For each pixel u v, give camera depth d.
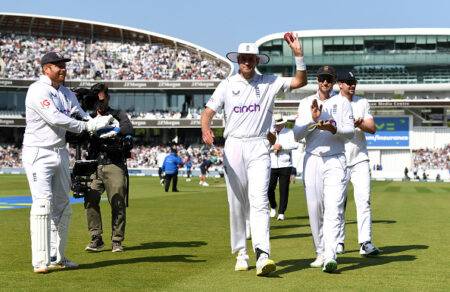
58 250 7.26
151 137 74.06
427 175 62.94
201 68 74.12
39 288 6.04
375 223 13.41
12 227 11.81
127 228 12.09
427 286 6.28
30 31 73.69
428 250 9.09
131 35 75.56
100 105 8.78
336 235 7.24
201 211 16.45
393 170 67.81
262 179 7.00
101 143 8.73
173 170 28.38
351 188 33.75
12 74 68.62
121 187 8.70
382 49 77.38
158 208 17.56
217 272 7.04
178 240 10.14
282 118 11.09
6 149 67.19
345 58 77.69
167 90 72.44
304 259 8.12
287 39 7.11
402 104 69.25
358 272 7.13
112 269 7.21
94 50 74.19
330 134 7.40
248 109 7.04
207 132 7.10
